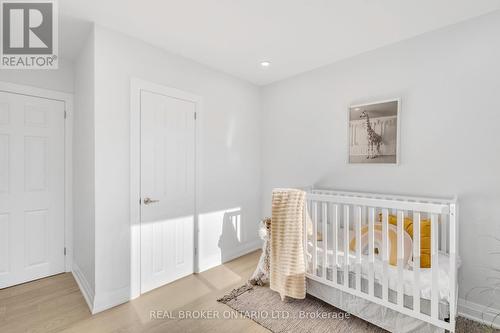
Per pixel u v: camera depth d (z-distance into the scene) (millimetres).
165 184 2600
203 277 2783
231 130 3348
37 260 2691
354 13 2008
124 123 2285
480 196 2039
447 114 2197
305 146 3283
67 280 2680
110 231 2195
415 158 2377
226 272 2920
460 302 2104
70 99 2877
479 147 2045
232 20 2100
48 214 2756
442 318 1604
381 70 2596
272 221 2318
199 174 2920
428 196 2301
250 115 3633
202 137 2967
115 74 2227
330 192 2904
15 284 2549
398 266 1709
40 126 2693
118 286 2240
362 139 2727
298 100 3346
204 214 2994
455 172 2158
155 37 2365
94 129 2098
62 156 2842
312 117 3201
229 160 3320
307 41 2463
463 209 2115
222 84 3215
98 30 2127
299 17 2061
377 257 1989
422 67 2328
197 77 2916
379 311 1858
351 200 1936
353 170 2826
